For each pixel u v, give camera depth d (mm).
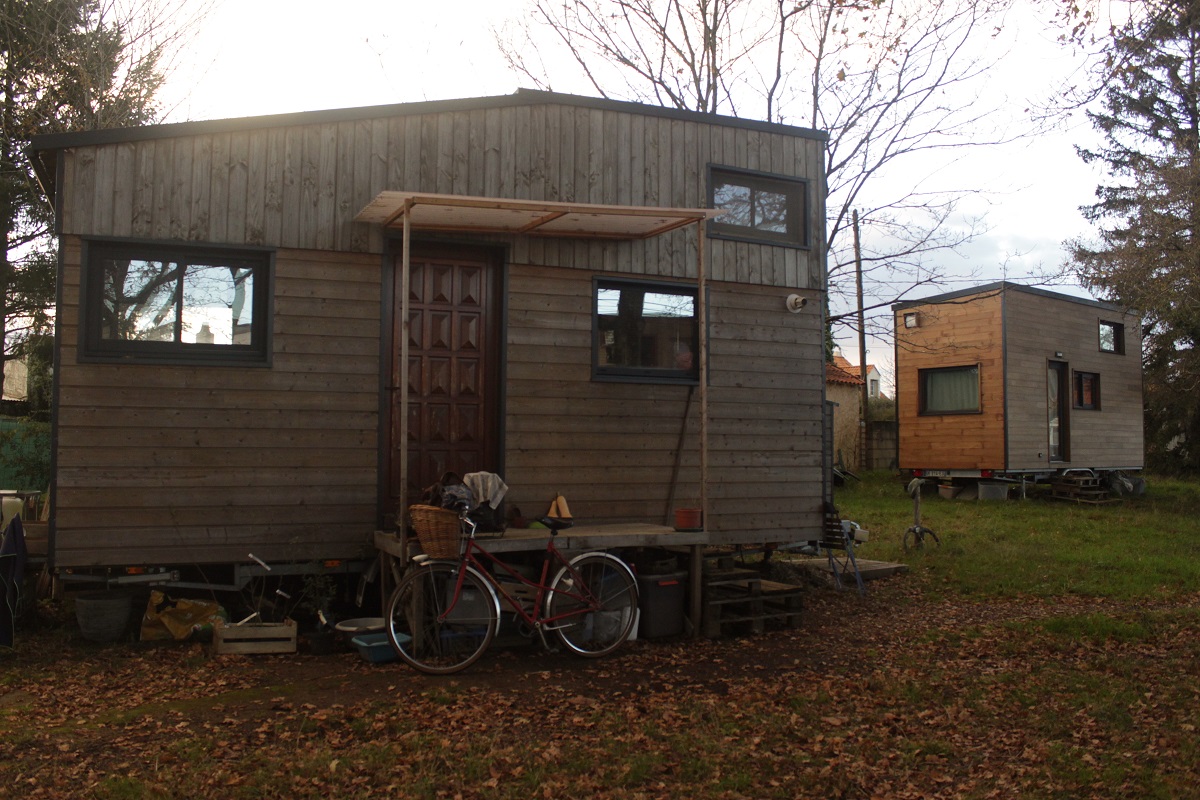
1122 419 21531
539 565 7617
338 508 7500
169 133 7121
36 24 14133
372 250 7676
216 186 7277
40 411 15336
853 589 10031
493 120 8133
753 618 7938
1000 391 18078
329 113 7555
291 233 7453
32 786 4316
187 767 4555
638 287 8688
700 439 8414
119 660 6625
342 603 7859
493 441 8102
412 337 7887
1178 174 16422
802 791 4547
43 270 14438
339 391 7543
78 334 6895
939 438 19266
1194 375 24391
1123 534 14078
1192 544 13039
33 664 6492
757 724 5492
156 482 7035
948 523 15148
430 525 6367
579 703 5828
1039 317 19016
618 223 7820
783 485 9164
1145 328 23250
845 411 26312
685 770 4738
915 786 4648
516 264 8156
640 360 8688
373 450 7621
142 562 6988
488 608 6641
